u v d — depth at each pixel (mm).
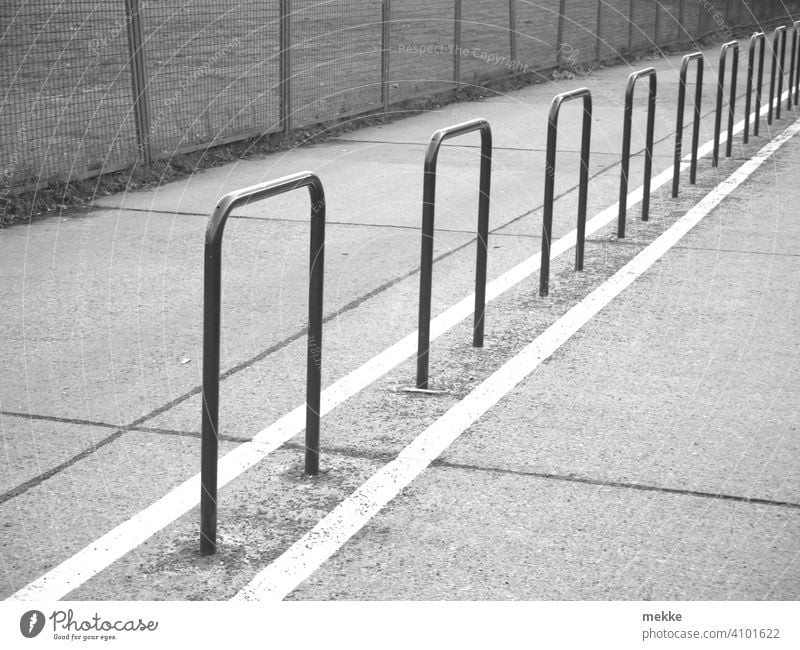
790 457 3816
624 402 4316
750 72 10969
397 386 4477
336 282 6039
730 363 4785
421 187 8758
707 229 7363
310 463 3633
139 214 7707
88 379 4539
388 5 12594
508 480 3623
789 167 9727
